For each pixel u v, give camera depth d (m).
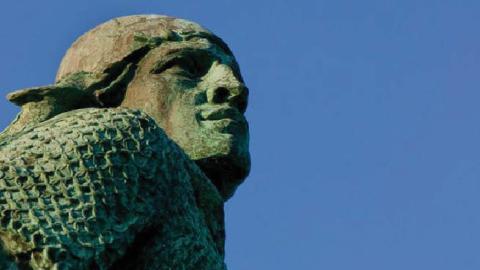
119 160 12.33
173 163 12.73
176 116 13.92
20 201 11.93
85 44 14.41
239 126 13.98
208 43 14.39
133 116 12.68
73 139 12.30
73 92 13.88
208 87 14.12
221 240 13.38
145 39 14.27
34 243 11.77
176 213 12.55
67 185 12.06
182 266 12.39
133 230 12.19
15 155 12.20
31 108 13.73
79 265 11.83
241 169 13.93
